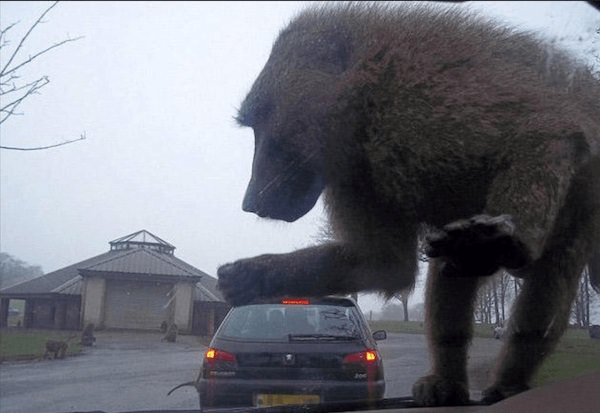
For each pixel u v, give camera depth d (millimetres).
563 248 4438
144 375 4324
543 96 4043
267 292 4434
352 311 4434
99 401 4090
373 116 4422
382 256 4508
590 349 4465
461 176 4152
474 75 4188
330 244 4594
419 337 5043
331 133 4562
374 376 4227
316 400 4141
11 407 4129
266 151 4816
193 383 4207
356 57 4578
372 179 4504
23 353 5078
